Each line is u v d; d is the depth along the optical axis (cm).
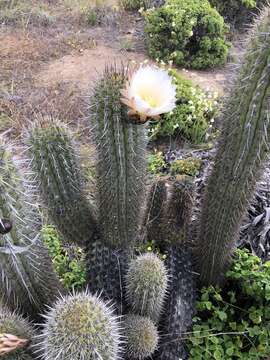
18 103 482
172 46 558
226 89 217
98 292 251
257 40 188
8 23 641
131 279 231
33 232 194
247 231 315
